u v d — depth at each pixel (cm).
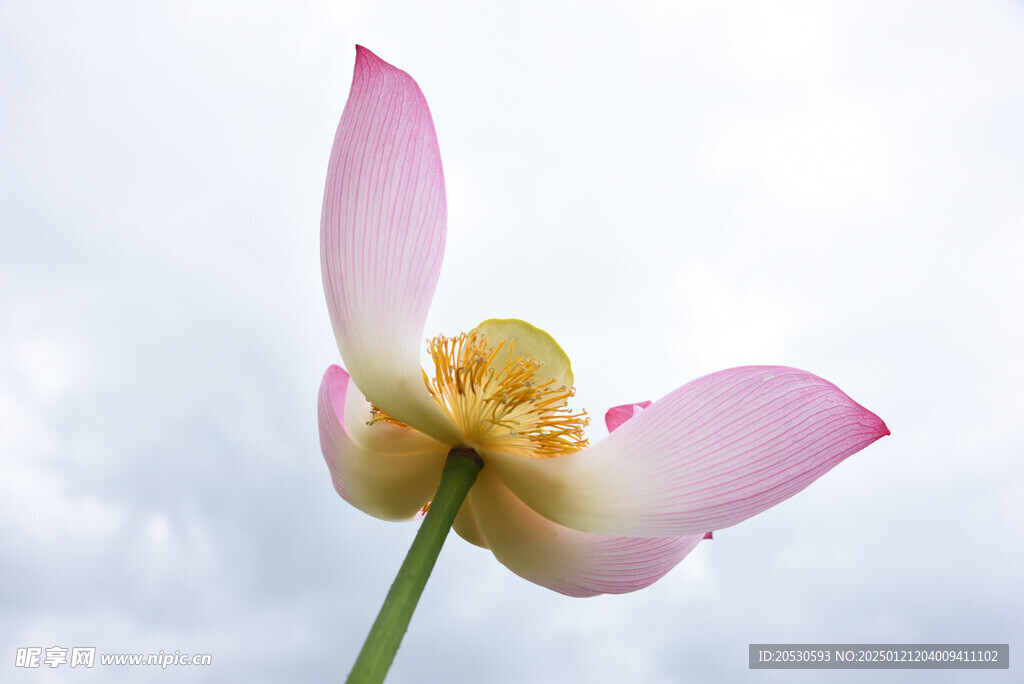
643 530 58
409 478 62
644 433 58
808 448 57
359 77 58
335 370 63
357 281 57
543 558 61
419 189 57
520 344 62
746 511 58
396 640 55
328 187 58
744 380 58
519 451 61
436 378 61
